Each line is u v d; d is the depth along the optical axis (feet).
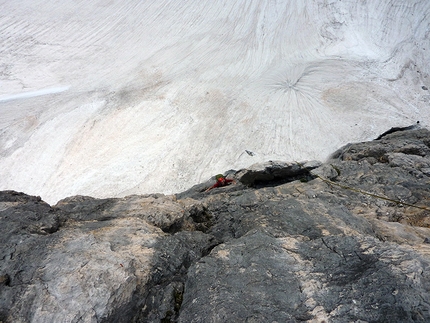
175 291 15.85
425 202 25.38
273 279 15.05
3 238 18.38
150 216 23.32
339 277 14.60
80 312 13.55
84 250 17.24
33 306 13.94
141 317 14.70
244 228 22.43
